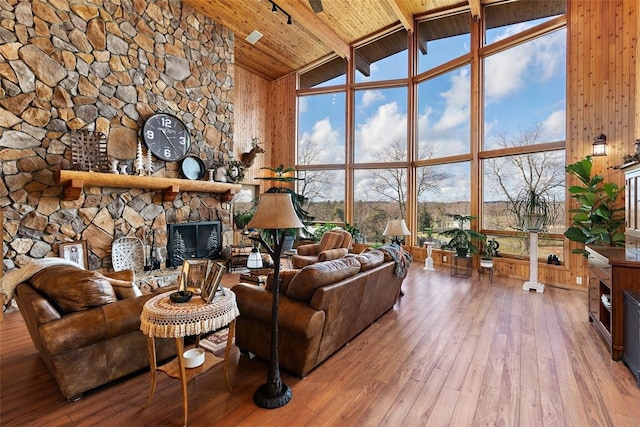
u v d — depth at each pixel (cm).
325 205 779
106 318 204
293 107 797
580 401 200
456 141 620
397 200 708
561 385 217
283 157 809
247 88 761
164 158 501
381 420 183
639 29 385
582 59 439
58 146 399
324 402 200
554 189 486
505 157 545
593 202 402
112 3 447
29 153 378
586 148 435
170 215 514
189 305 191
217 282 199
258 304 240
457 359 254
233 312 202
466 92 604
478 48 574
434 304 392
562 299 410
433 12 644
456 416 186
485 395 206
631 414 187
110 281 236
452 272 566
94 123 430
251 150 719
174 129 516
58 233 399
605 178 418
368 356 260
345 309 256
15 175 369
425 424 180
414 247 680
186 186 503
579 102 441
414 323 330
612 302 249
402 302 401
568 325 322
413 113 686
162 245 500
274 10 525
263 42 668
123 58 459
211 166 577
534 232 455
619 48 410
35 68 381
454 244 566
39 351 240
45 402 197
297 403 199
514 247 536
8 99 363
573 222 436
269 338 241
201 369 197
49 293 204
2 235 345
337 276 243
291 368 230
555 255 485
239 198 741
